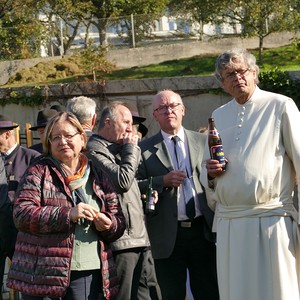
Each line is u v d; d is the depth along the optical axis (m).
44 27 22.44
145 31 22.08
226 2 18.75
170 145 6.21
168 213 6.02
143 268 6.25
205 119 11.38
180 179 5.94
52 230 4.85
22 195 4.96
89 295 4.99
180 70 18.53
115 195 5.19
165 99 6.19
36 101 12.80
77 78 18.34
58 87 12.62
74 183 5.03
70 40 23.11
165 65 19.17
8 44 22.12
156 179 6.00
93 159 5.77
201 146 6.25
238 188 5.11
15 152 7.12
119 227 5.10
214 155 5.19
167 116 6.17
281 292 5.00
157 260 6.10
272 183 5.07
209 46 20.45
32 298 4.94
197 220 6.04
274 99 5.21
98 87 12.26
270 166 5.07
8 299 8.29
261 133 5.14
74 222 4.87
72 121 5.05
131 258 5.83
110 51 20.08
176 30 21.69
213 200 5.45
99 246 5.04
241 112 5.27
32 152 7.19
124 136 5.99
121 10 25.70
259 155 5.10
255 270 5.07
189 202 6.03
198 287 6.17
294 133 5.10
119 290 5.80
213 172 5.19
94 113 6.51
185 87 11.46
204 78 11.30
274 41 19.75
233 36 20.56
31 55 22.02
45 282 4.86
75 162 5.09
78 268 4.94
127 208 5.80
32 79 18.88
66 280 4.86
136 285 5.93
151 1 26.06
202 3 19.42
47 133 5.05
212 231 5.67
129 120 6.04
